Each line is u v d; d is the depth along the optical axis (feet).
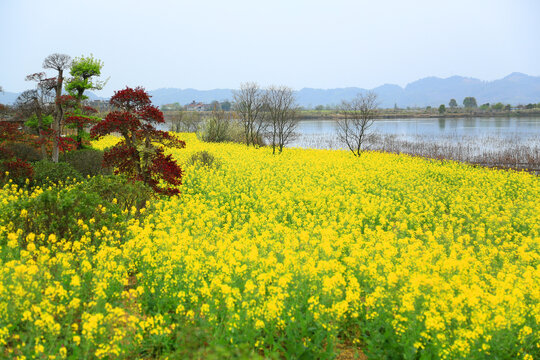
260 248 35.63
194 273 26.91
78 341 19.01
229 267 29.09
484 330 21.75
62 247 32.40
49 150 79.10
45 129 76.38
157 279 27.61
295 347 21.27
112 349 19.65
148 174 49.96
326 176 83.56
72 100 76.79
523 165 108.06
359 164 101.09
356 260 32.27
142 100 49.19
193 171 82.58
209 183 72.23
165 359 19.33
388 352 21.88
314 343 22.09
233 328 21.44
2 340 18.61
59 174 63.77
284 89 136.87
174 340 21.95
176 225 42.68
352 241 40.32
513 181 81.82
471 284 29.45
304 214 53.72
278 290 24.08
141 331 21.57
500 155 122.21
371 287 27.99
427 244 41.19
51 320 19.11
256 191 65.72
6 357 18.66
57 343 19.95
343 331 24.30
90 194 37.09
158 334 21.34
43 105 76.13
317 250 33.45
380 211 55.83
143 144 50.03
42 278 25.14
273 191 65.41
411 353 20.81
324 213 54.95
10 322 21.25
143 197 45.57
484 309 23.50
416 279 25.05
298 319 23.43
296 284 27.32
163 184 61.52
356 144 177.68
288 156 119.24
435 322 21.11
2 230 32.78
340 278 25.14
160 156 50.21
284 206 55.57
